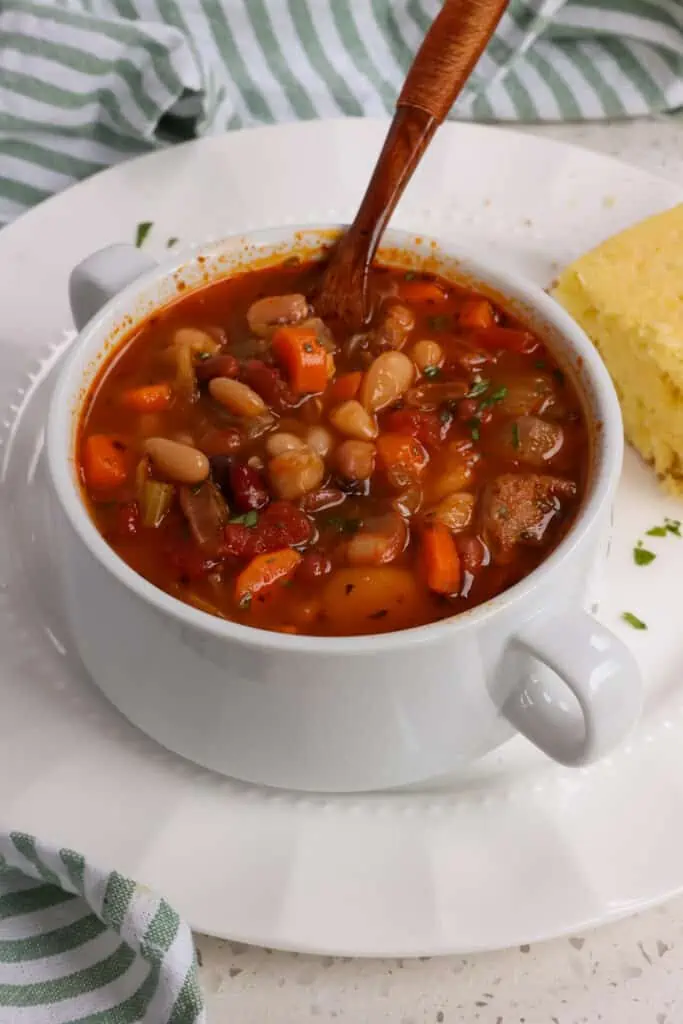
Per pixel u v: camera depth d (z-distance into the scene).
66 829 0.40
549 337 0.45
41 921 0.40
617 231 0.55
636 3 0.60
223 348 0.45
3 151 0.57
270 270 0.47
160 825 0.40
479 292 0.46
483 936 0.39
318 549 0.41
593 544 0.40
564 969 0.41
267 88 0.60
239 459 0.43
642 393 0.50
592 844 0.40
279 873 0.40
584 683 0.37
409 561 0.41
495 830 0.41
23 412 0.49
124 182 0.54
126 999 0.39
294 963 0.41
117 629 0.40
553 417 0.43
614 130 0.62
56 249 0.53
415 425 0.43
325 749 0.39
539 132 0.61
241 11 0.60
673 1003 0.40
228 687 0.39
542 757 0.42
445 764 0.41
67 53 0.55
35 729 0.42
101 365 0.44
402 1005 0.40
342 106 0.60
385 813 0.41
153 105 0.56
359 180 0.56
